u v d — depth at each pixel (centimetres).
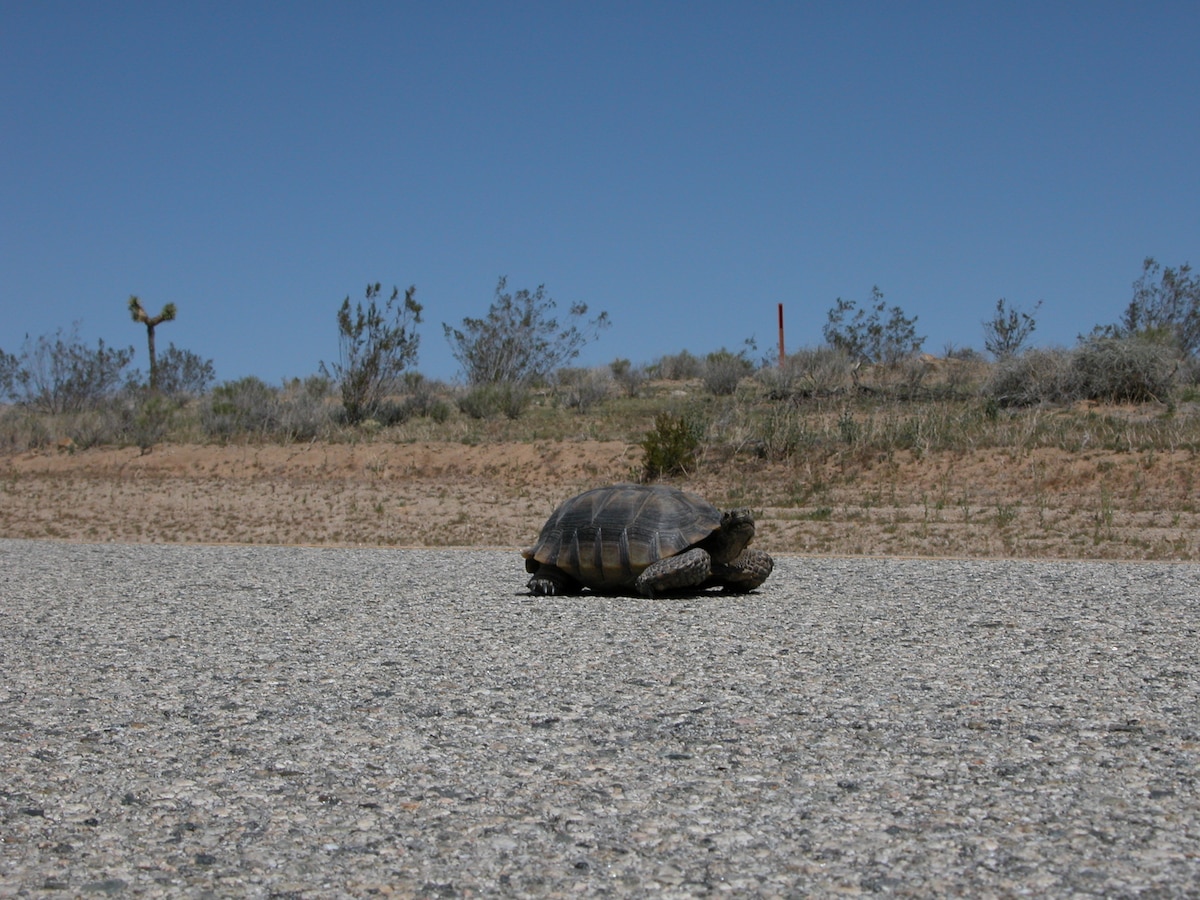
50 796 532
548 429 3112
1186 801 499
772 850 454
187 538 2356
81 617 1123
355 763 578
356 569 1620
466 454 2884
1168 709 661
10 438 3541
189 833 483
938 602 1141
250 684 773
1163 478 2109
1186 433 2327
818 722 643
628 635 953
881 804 503
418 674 798
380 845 467
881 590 1258
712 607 1128
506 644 919
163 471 3077
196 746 613
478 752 595
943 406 2862
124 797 529
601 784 538
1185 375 3069
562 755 586
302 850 463
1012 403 2914
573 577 1256
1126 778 532
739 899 410
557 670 804
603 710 680
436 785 542
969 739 603
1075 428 2480
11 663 863
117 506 2742
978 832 467
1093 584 1286
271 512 2580
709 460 2612
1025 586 1273
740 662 821
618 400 3691
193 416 3928
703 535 1199
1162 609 1070
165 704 714
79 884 431
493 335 4228
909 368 3362
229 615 1125
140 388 4844
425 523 2388
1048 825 473
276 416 3503
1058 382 2881
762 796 517
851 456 2480
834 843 459
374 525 2394
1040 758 566
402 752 596
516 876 434
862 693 712
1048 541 1831
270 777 557
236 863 450
